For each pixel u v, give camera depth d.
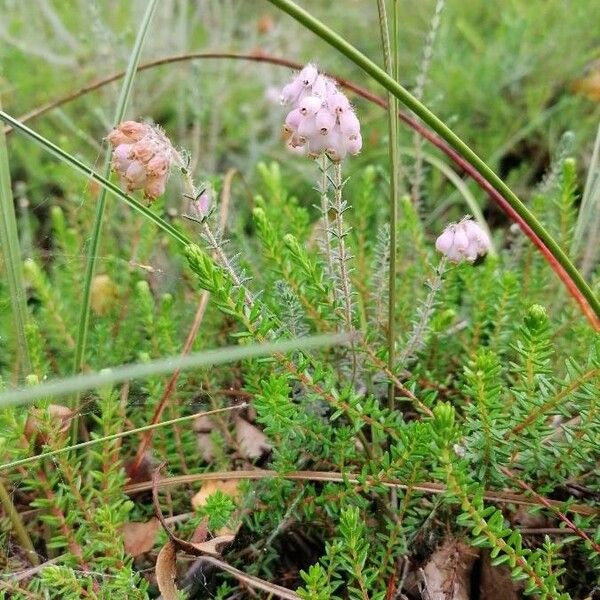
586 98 0.47
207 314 0.30
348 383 0.23
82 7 0.54
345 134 0.20
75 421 0.25
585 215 0.30
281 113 0.51
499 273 0.31
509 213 0.27
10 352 0.29
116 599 0.21
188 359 0.18
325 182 0.22
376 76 0.19
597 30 0.50
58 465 0.22
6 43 0.54
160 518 0.21
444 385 0.27
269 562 0.24
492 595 0.22
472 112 0.50
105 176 0.24
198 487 0.26
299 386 0.25
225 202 0.32
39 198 0.45
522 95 0.50
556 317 0.30
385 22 0.21
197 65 0.40
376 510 0.23
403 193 0.39
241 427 0.27
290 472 0.23
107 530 0.21
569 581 0.23
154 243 0.33
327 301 0.23
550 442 0.21
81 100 0.53
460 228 0.23
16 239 0.25
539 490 0.21
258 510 0.24
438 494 0.21
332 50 0.61
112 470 0.23
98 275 0.33
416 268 0.31
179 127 0.48
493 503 0.23
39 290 0.29
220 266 0.22
